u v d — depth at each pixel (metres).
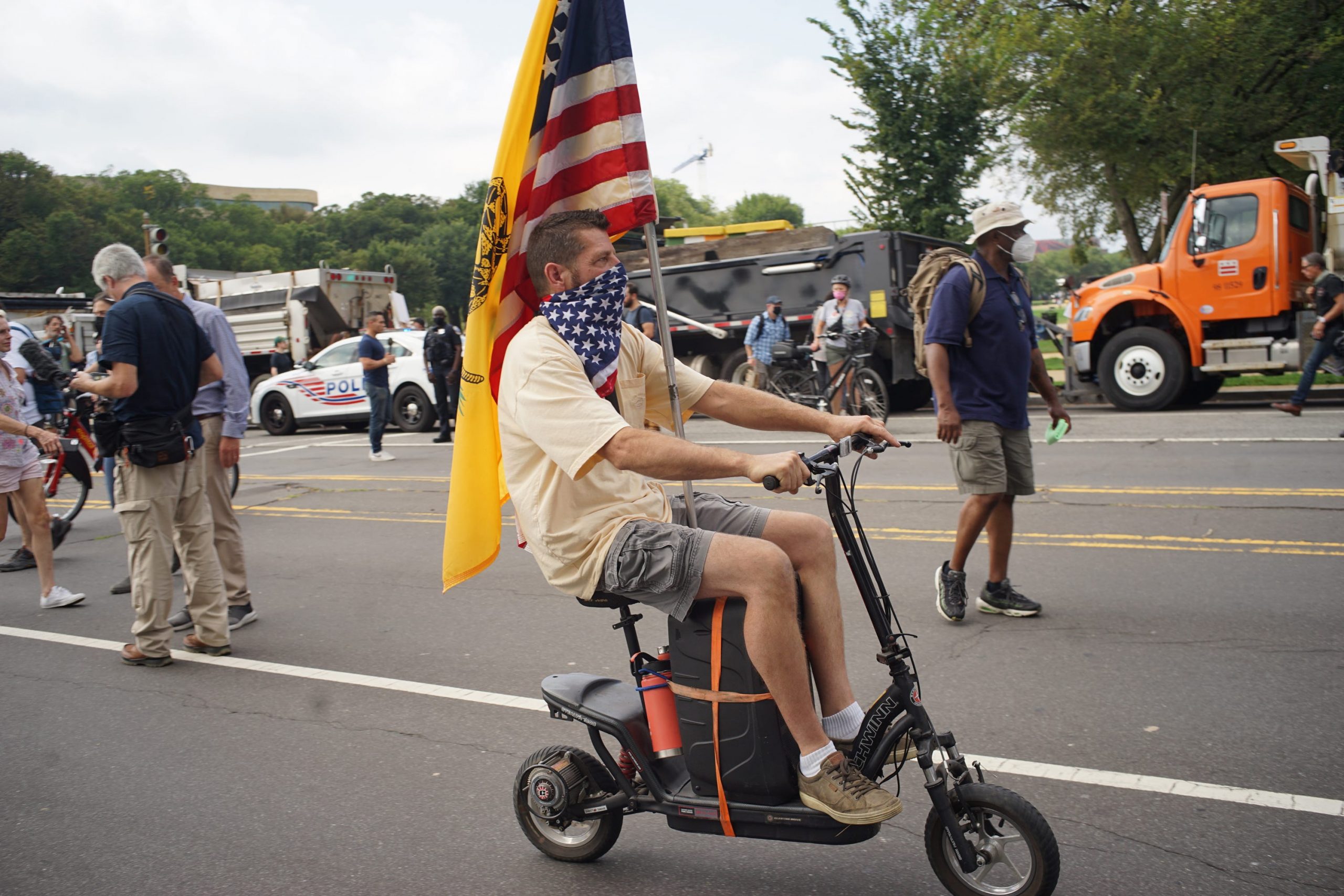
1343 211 12.95
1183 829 3.13
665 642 5.29
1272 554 6.13
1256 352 12.88
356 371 17.34
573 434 2.66
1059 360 26.34
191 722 4.50
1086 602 5.47
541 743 4.11
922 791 3.53
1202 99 19.47
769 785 2.71
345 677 4.99
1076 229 25.31
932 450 11.20
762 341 14.67
